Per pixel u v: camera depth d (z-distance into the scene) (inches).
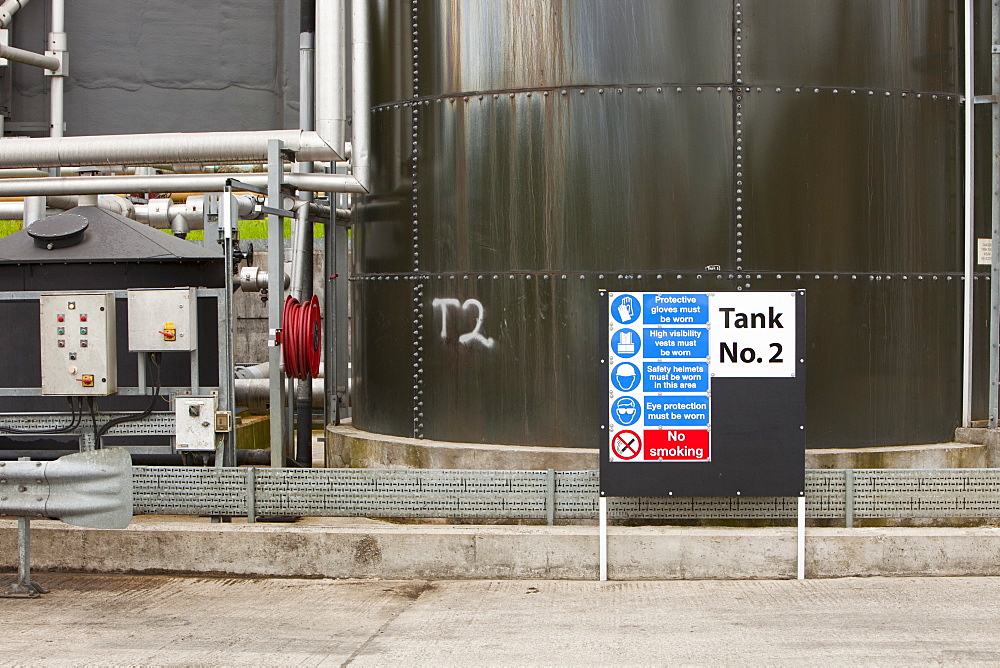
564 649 236.5
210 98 678.5
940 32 379.2
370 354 411.8
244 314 617.6
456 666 225.5
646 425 299.6
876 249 367.9
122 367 382.0
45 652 237.3
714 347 298.2
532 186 366.6
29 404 384.5
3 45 599.5
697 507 311.9
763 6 357.4
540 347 366.9
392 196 399.5
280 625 259.8
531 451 360.2
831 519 322.3
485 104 373.1
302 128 477.7
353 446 401.4
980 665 222.8
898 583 295.1
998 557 301.1
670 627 253.8
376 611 272.5
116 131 679.7
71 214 400.2
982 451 374.0
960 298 387.2
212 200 379.6
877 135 367.2
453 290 379.9
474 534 307.0
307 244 449.7
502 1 370.3
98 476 285.6
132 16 678.5
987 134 391.5
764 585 296.0
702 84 357.1
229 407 357.7
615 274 360.5
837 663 224.7
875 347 368.2
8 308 380.2
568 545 304.8
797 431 297.9
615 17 359.6
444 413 382.6
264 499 324.8
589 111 361.1
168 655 234.7
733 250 358.0
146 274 384.8
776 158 358.6
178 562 313.6
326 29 407.2
